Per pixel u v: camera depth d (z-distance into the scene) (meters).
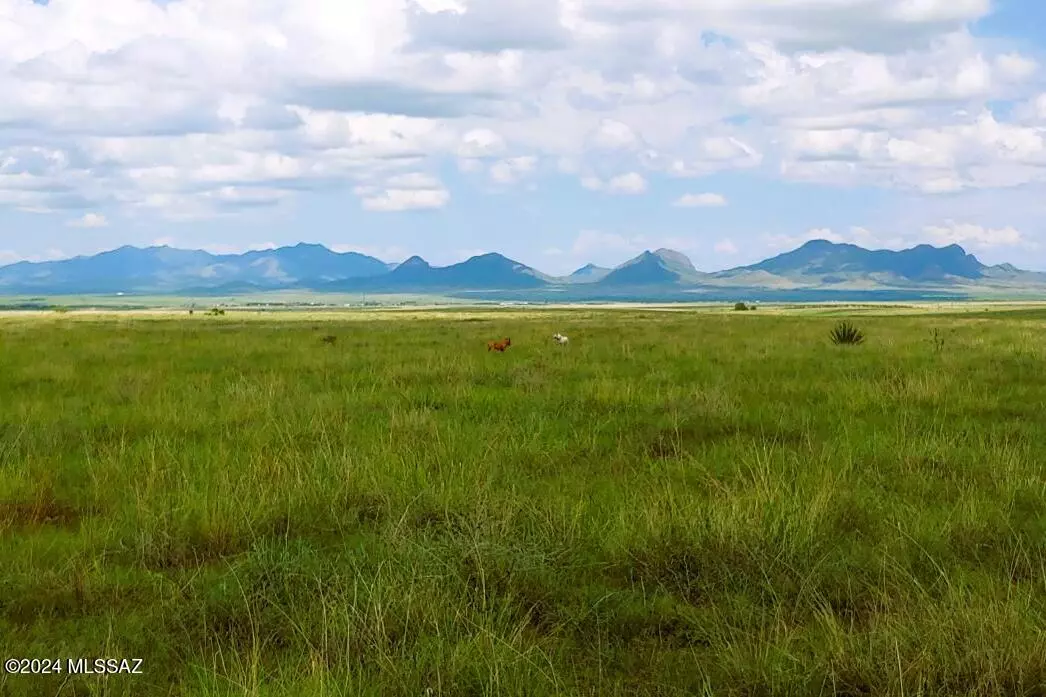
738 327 42.25
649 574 5.97
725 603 5.55
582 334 35.25
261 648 4.92
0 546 6.47
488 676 4.45
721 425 11.26
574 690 4.48
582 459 9.38
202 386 15.43
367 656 4.74
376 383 16.14
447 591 5.37
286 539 6.57
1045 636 4.66
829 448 9.41
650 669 4.78
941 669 4.52
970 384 14.32
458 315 122.12
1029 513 7.36
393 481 8.09
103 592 5.69
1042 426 11.07
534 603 5.48
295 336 34.62
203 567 6.22
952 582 5.65
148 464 8.95
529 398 13.62
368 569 5.93
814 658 4.69
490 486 7.79
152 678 4.69
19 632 5.15
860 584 5.81
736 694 4.49
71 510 7.67
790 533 6.42
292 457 8.97
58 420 11.88
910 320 61.66
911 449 9.30
